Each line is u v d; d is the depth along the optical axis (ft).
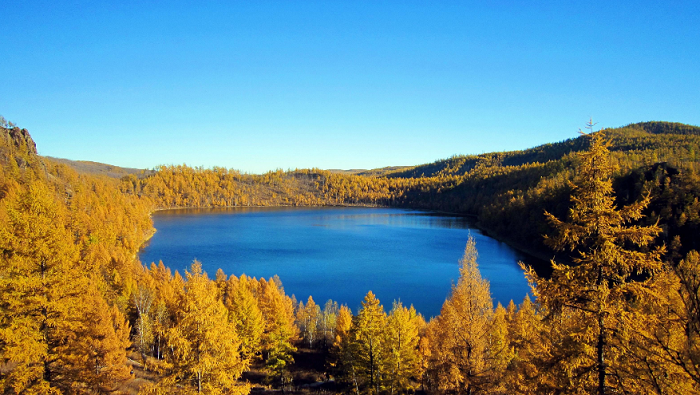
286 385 131.54
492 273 300.61
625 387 39.32
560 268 45.55
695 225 256.11
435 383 90.58
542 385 46.29
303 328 198.70
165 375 58.03
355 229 609.42
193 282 60.08
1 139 422.82
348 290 262.67
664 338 35.04
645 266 40.37
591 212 44.11
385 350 98.17
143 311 162.50
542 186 506.48
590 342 43.83
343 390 113.60
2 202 261.03
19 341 55.06
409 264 344.90
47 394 57.72
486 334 87.04
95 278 161.38
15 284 56.95
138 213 510.99
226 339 59.67
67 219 279.49
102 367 91.09
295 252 405.39
